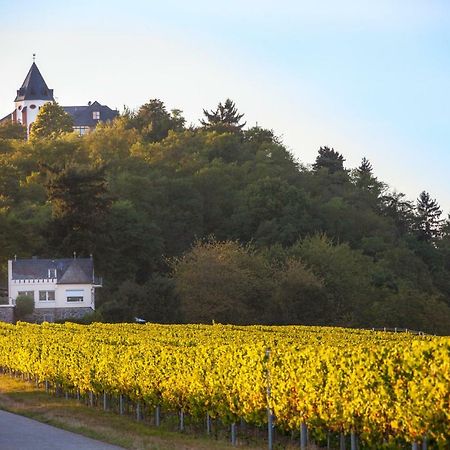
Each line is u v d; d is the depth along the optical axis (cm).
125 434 3316
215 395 3388
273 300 12262
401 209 19812
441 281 16725
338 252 13825
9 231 13950
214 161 19262
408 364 2562
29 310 12081
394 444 2631
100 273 13950
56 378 4862
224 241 15000
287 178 19300
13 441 3086
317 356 2944
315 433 2989
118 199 15200
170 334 5841
